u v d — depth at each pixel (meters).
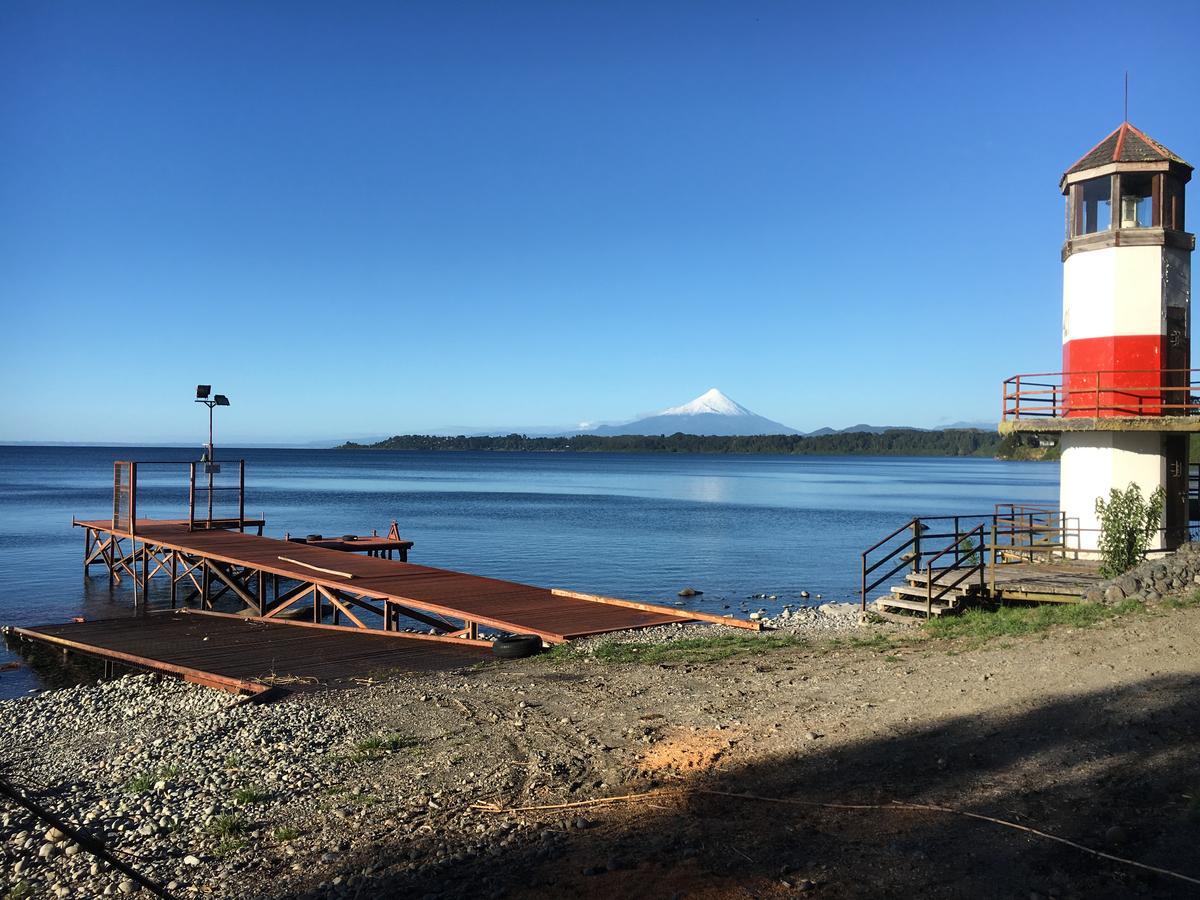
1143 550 16.78
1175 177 19.12
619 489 101.69
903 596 18.84
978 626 13.91
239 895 6.07
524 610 17.72
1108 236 19.20
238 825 7.42
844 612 21.95
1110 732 7.34
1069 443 20.03
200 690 13.68
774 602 26.61
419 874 6.02
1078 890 4.84
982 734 7.79
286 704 11.98
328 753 9.45
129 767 9.67
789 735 8.52
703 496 87.06
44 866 6.95
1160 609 12.65
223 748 9.94
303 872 6.35
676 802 6.96
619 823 6.64
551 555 37.97
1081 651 10.55
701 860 5.75
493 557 37.25
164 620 19.30
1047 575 17.81
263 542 28.03
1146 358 18.91
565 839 6.40
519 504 73.38
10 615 25.34
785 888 5.23
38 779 9.63
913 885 5.11
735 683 11.33
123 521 33.31
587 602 19.00
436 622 20.67
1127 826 5.54
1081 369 19.77
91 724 12.34
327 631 17.70
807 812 6.46
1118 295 19.08
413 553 38.56
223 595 29.27
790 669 12.03
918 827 5.94
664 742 8.74
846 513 63.25
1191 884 4.78
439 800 7.59
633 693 11.13
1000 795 6.33
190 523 31.11
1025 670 10.00
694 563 35.47
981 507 69.12
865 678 10.87
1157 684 8.54
